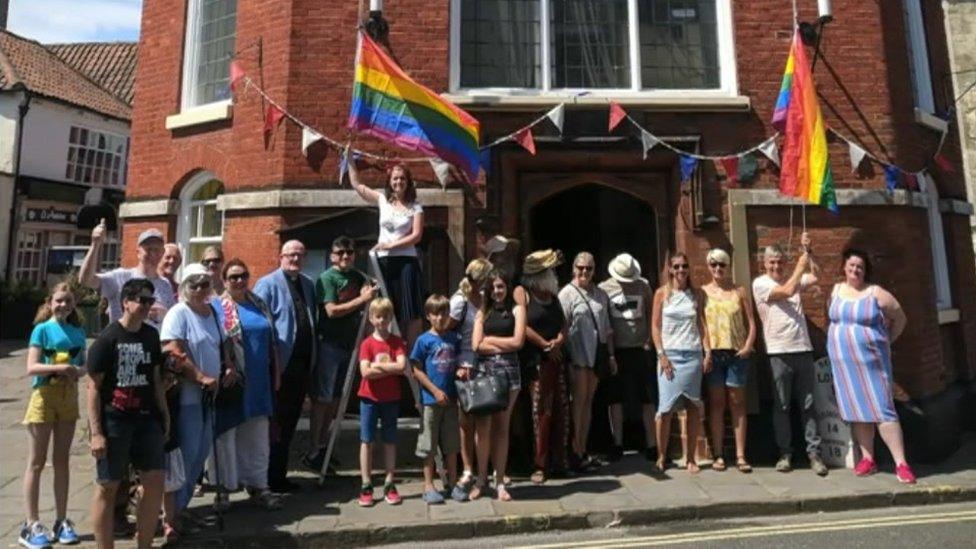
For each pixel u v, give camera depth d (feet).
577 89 24.89
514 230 23.93
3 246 61.05
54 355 16.21
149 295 14.46
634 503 18.11
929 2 31.22
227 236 24.53
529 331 20.18
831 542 15.81
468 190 23.38
